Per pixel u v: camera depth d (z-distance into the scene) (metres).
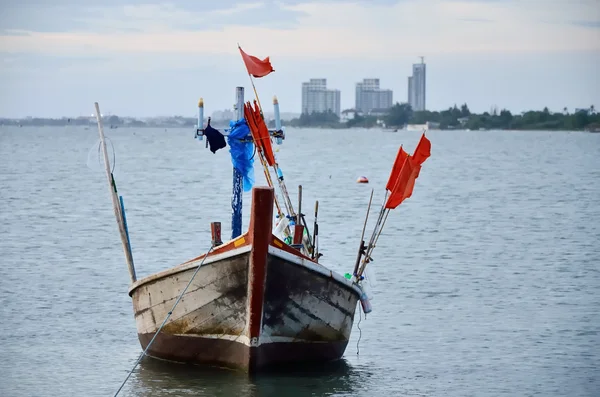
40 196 59.97
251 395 20.27
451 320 26.83
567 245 40.00
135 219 47.38
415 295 29.89
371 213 51.25
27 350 23.66
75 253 36.66
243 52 23.84
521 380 21.66
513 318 27.02
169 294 21.77
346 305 22.41
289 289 20.94
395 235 42.38
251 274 20.42
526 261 35.84
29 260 35.09
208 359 21.83
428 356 23.50
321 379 21.64
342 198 59.94
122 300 28.86
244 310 20.81
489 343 24.55
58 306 28.03
